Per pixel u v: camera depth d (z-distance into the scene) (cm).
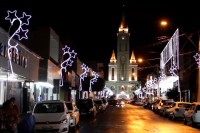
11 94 3278
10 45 2897
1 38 2720
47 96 4906
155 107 5388
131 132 2292
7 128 1482
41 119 2003
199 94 5531
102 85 10906
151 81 11731
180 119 3591
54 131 1992
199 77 5553
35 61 4125
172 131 2402
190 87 6041
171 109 3794
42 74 4391
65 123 2045
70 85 6538
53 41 4994
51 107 2164
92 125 2881
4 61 2812
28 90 3725
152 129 2538
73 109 2433
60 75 5353
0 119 1484
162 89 10062
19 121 1612
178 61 6650
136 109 7206
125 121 3416
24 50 3544
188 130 2495
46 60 4419
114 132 2284
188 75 6269
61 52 5853
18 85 3497
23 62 3522
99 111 5100
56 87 5269
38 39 4625
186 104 3672
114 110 6600
